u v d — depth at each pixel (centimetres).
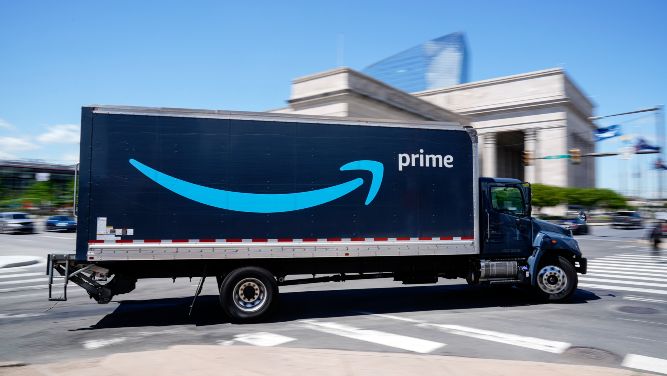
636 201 6981
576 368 561
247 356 605
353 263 952
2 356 649
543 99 6012
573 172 6316
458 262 1016
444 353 646
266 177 860
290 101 3572
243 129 857
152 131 823
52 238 3278
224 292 833
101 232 796
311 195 877
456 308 966
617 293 1140
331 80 3344
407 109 4019
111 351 671
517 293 1141
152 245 811
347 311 940
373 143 916
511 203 1015
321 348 672
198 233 828
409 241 920
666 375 569
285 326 816
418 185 933
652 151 2917
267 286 849
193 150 835
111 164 805
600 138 3092
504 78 6353
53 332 788
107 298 834
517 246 1006
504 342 704
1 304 1045
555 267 1016
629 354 648
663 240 2766
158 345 702
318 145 888
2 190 7544
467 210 957
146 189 814
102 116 809
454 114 4928
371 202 906
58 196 7062
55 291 1234
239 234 844
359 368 555
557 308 962
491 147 6488
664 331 772
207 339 733
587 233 3669
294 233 866
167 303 1043
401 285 1269
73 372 544
